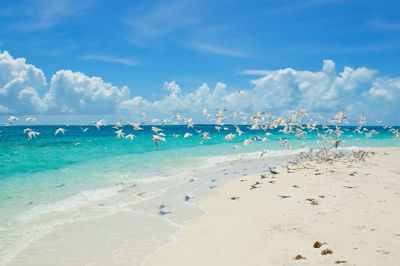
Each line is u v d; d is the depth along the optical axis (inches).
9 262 295.0
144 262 291.1
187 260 287.7
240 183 641.6
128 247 329.1
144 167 879.1
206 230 370.3
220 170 842.8
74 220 418.9
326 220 365.4
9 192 554.3
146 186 633.0
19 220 414.0
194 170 840.9
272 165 936.9
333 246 288.0
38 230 380.2
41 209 465.4
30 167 809.5
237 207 465.7
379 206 412.5
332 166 818.8
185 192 583.5
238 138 2413.9
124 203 507.5
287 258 271.4
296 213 404.8
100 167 853.2
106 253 314.5
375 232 315.0
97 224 404.2
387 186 547.2
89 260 299.0
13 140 1646.2
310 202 453.1
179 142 1875.0
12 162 869.8
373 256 259.8
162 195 561.0
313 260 262.2
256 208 448.5
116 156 1100.5
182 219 424.2
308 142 1991.9
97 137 2128.4
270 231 345.7
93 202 511.8
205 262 279.7
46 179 672.4
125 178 711.1
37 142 1545.3
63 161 936.3
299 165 852.6
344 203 434.6
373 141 2240.4
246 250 297.3
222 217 422.6
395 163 909.2
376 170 751.7
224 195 550.6
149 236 360.8
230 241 325.1
